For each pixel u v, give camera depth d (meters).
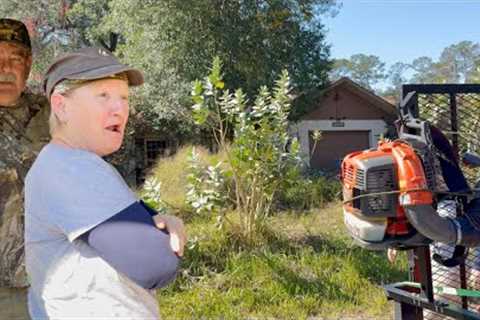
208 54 12.39
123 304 1.26
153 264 1.22
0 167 1.96
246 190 5.61
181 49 12.39
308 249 5.43
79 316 1.25
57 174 1.29
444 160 2.14
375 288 4.71
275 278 4.76
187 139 12.96
